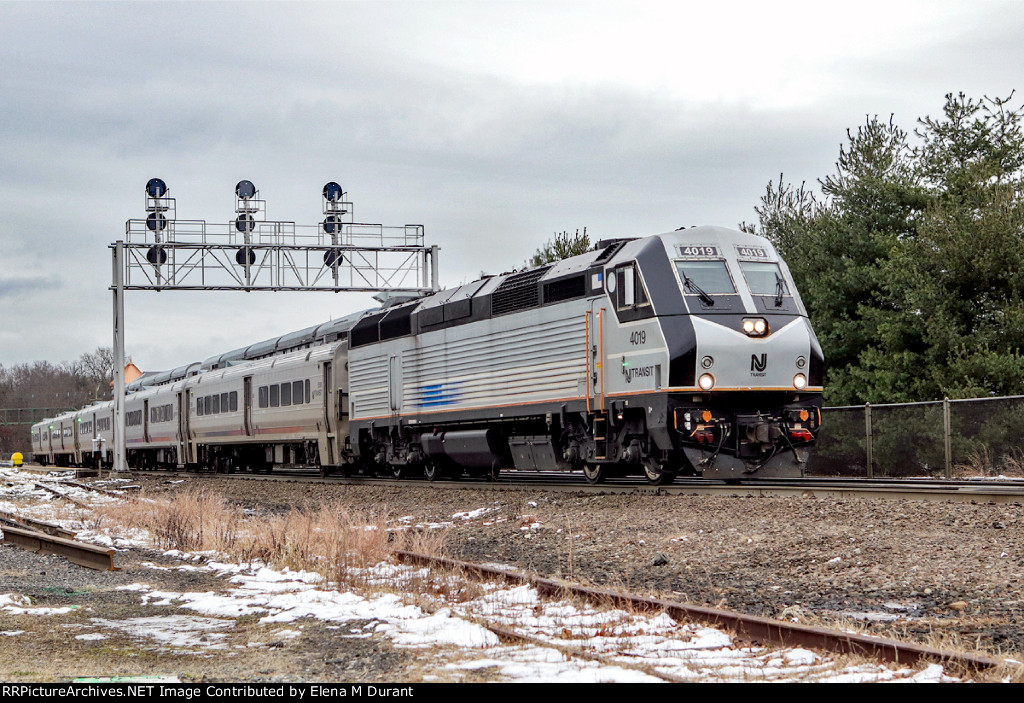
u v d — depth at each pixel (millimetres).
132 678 6641
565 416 20141
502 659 6969
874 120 29484
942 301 24531
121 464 41438
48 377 156875
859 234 27734
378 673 6746
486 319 22562
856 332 26750
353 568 11422
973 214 25453
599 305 19000
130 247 36688
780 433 17328
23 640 7922
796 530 12578
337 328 31531
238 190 36625
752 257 18297
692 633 7602
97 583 11141
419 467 27125
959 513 12672
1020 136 27891
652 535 13461
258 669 6938
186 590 10633
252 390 35719
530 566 12031
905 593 9219
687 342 17125
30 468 55875
